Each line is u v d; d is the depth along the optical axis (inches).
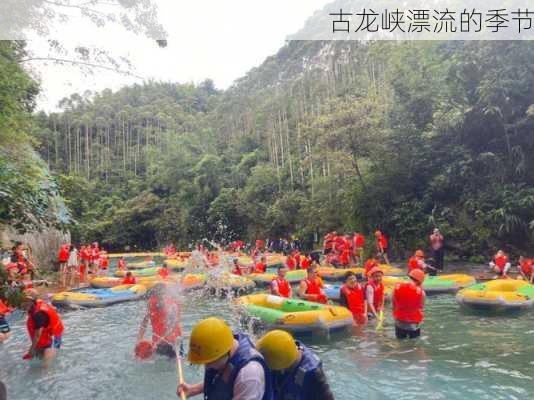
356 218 788.6
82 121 2255.2
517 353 246.5
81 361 247.9
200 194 1480.1
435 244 582.9
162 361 240.8
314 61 2603.3
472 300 356.5
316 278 347.9
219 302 437.1
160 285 253.8
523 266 474.9
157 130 2273.6
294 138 1446.9
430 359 237.9
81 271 638.5
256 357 93.3
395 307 276.2
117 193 1820.9
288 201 1153.4
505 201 612.7
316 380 102.0
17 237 562.6
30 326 248.1
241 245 1190.9
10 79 255.3
